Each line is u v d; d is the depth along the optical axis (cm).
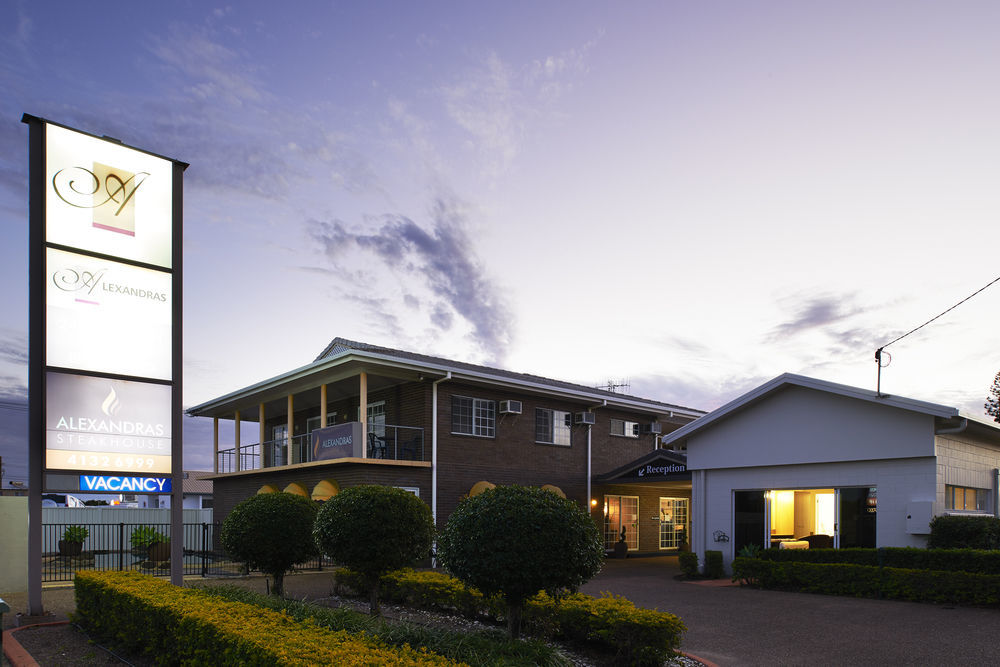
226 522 1233
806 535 1964
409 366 2069
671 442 1970
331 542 1062
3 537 1423
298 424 2842
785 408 1711
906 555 1388
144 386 1116
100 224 1100
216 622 661
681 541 2877
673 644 803
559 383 2791
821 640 972
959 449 1582
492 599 967
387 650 604
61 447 1037
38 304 1036
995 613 1185
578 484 2531
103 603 897
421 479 2106
